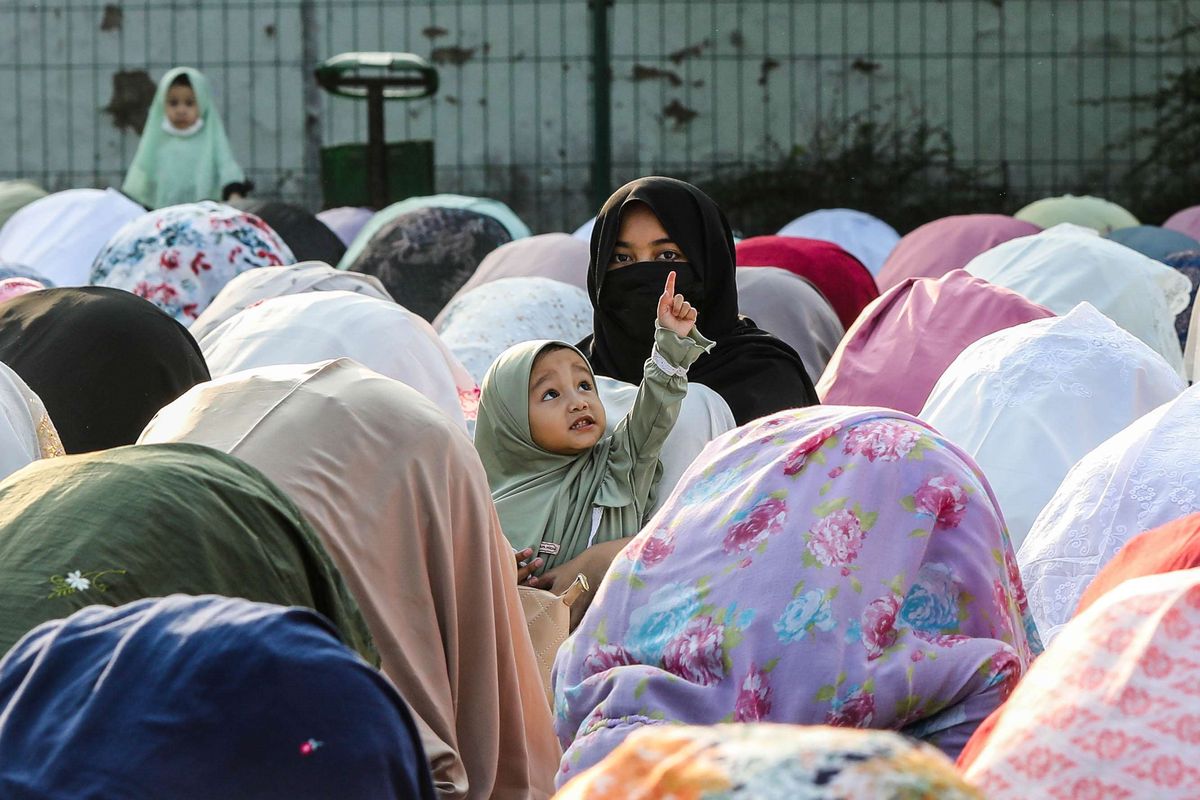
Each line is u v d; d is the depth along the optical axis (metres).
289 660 2.93
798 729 2.24
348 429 4.97
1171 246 14.42
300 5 25.22
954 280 8.47
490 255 12.23
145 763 2.84
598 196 23.73
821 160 24.58
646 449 6.95
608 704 4.05
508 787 5.23
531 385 7.03
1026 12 24.45
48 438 5.76
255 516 4.17
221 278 10.38
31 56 25.58
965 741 3.93
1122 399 6.39
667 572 4.25
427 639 4.99
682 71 24.78
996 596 4.07
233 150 25.28
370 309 7.62
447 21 25.02
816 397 8.37
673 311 6.93
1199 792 2.85
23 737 2.91
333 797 2.91
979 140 24.59
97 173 25.56
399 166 21.20
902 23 24.64
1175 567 3.79
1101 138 24.39
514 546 6.82
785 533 4.09
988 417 6.41
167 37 25.42
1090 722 2.95
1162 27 24.34
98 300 7.18
